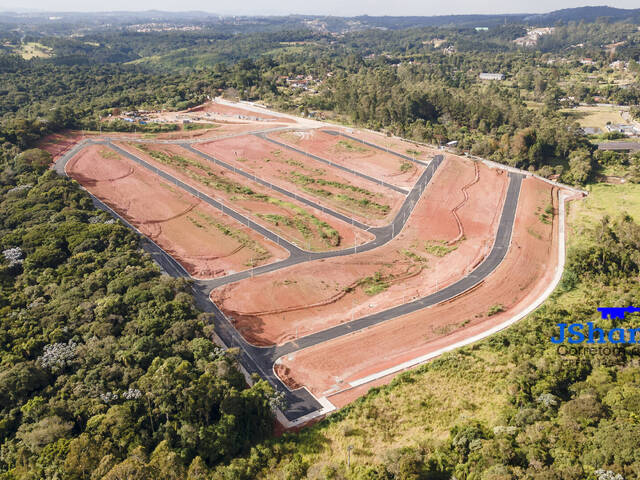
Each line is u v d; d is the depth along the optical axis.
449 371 86.94
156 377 72.81
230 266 126.69
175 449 67.56
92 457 62.62
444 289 117.12
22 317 89.62
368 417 76.81
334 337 100.62
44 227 126.25
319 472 64.25
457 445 67.25
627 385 74.50
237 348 87.19
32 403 69.81
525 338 92.88
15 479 61.47
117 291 100.50
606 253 119.12
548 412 72.81
